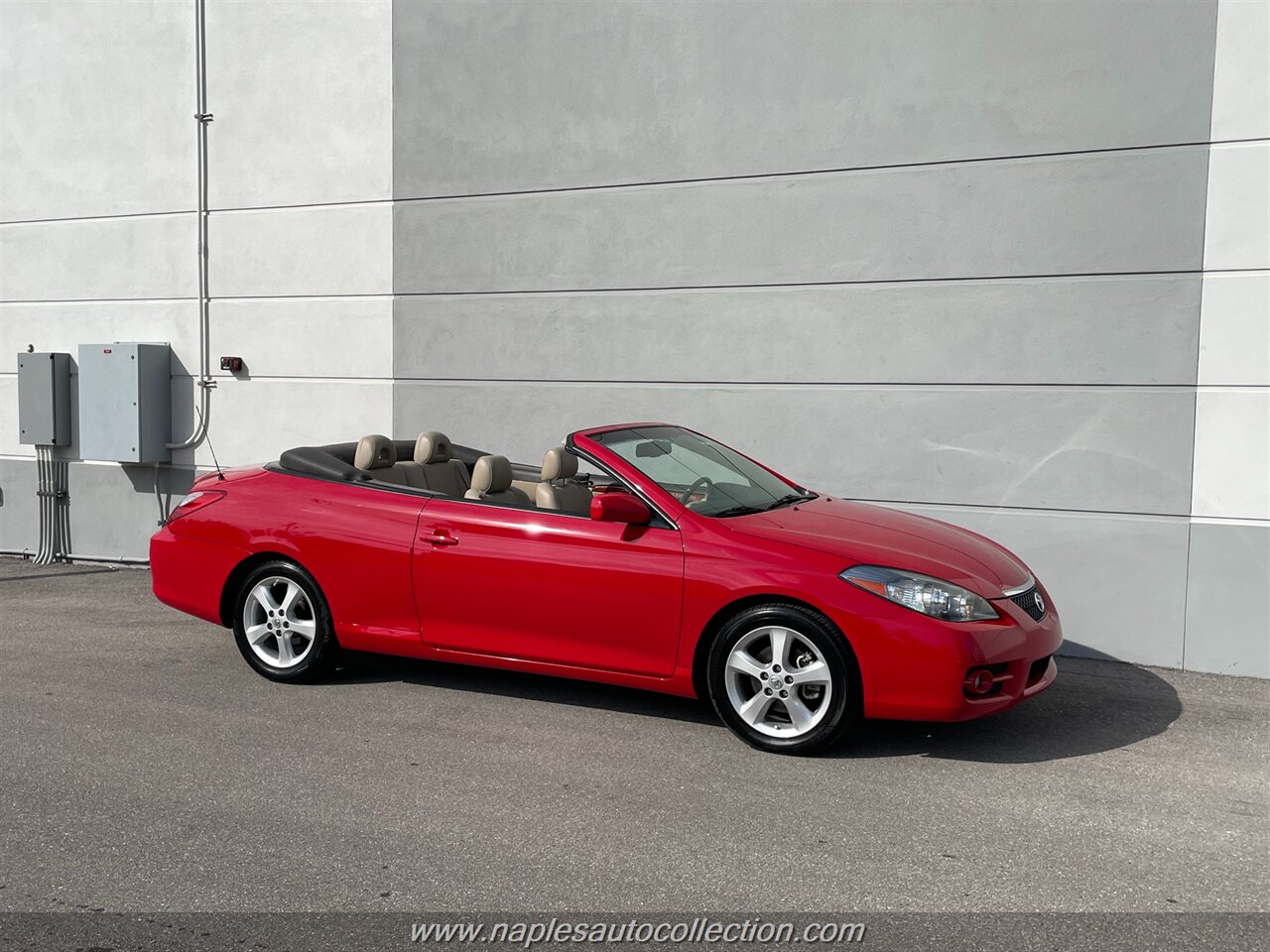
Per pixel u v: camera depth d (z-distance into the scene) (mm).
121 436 9320
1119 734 5160
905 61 6898
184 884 3602
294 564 5879
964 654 4508
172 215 9367
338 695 5699
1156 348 6449
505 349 8227
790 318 7332
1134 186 6430
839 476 7277
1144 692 5934
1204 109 6254
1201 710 5594
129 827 4043
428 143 8367
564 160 7914
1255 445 6277
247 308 9141
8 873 3684
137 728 5164
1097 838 3953
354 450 6594
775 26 7223
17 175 9898
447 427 8484
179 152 9281
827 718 4680
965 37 6742
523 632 5316
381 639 5660
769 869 3697
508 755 4805
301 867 3721
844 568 4684
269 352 9094
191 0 9117
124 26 9383
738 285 7461
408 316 8547
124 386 9266
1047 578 6785
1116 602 6633
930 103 6859
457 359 8398
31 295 9961
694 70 7469
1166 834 3992
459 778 4520
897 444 7113
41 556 9961
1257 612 6312
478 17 8117
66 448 9906
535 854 3814
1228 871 3695
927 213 6922
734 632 4816
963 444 6941
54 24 9648
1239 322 6270
